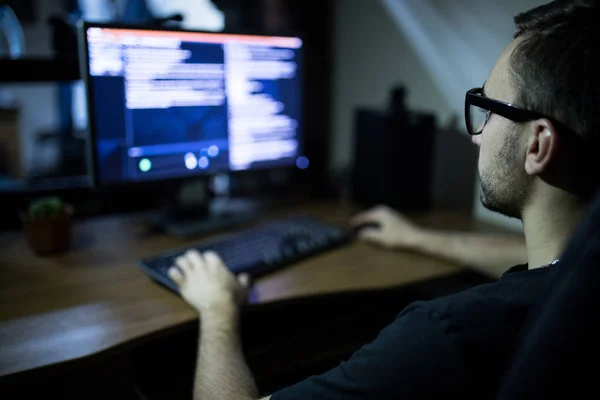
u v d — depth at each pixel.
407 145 1.50
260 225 1.42
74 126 2.84
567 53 0.59
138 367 1.11
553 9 0.62
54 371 0.79
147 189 1.37
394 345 0.63
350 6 1.80
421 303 0.66
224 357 0.84
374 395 0.62
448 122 1.56
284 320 1.29
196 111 1.32
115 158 1.22
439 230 1.40
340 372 0.67
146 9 2.25
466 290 0.66
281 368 1.10
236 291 0.98
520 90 0.63
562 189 0.62
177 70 1.27
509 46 0.68
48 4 3.53
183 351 1.18
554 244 0.64
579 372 0.46
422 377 0.60
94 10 2.79
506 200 0.68
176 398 1.01
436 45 1.53
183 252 1.14
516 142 0.65
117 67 1.18
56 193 1.40
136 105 1.23
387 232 1.29
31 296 0.99
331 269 1.15
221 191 1.63
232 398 0.78
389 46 1.68
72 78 1.37
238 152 1.42
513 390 0.49
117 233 1.34
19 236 1.30
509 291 0.61
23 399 0.97
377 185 1.55
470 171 1.53
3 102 3.21
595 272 0.47
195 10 2.21
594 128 0.58
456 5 1.45
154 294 1.01
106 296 1.00
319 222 1.37
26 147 3.70
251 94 1.41
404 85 1.66
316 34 1.85
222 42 1.32
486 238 1.22
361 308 1.37
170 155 1.30
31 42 3.54
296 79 1.49
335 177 1.71
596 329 0.45
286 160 1.53
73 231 1.34
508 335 0.58
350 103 1.86
